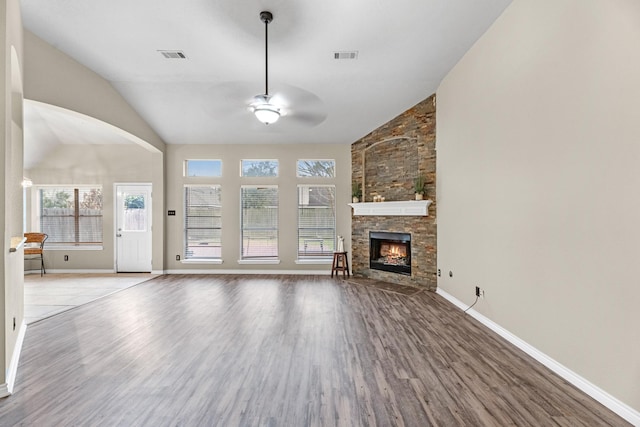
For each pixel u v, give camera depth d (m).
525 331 2.84
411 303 4.38
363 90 4.77
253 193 6.65
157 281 5.87
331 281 5.83
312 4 2.97
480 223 3.61
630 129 1.89
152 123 5.80
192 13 3.13
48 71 3.68
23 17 3.22
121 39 3.60
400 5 3.00
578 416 1.94
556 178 2.46
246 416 1.93
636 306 1.87
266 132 6.13
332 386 2.27
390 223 5.66
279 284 5.60
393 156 5.62
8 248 2.24
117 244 6.79
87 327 3.46
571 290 2.33
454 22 3.27
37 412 1.97
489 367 2.55
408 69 4.26
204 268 6.62
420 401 2.09
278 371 2.48
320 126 5.87
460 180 4.09
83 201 6.83
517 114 2.93
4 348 2.16
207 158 6.63
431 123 4.92
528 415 1.95
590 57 2.15
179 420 1.89
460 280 4.13
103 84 4.53
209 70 4.26
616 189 1.98
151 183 6.78
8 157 2.22
